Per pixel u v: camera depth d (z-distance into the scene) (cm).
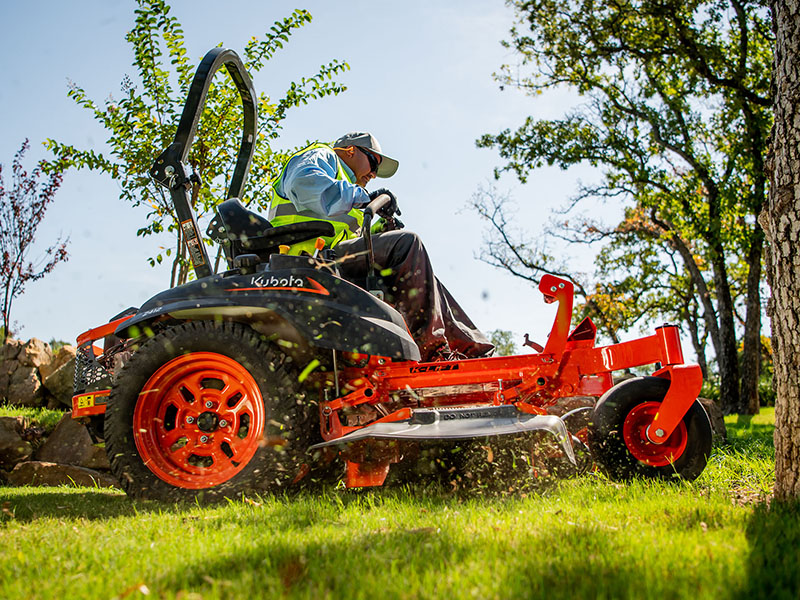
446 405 395
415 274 400
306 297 367
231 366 370
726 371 2233
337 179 435
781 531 228
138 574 200
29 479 572
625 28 2120
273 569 199
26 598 183
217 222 425
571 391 388
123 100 731
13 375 778
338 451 352
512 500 309
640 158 2309
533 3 2172
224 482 358
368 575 188
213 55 430
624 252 3247
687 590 172
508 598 171
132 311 442
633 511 270
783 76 298
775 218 297
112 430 371
